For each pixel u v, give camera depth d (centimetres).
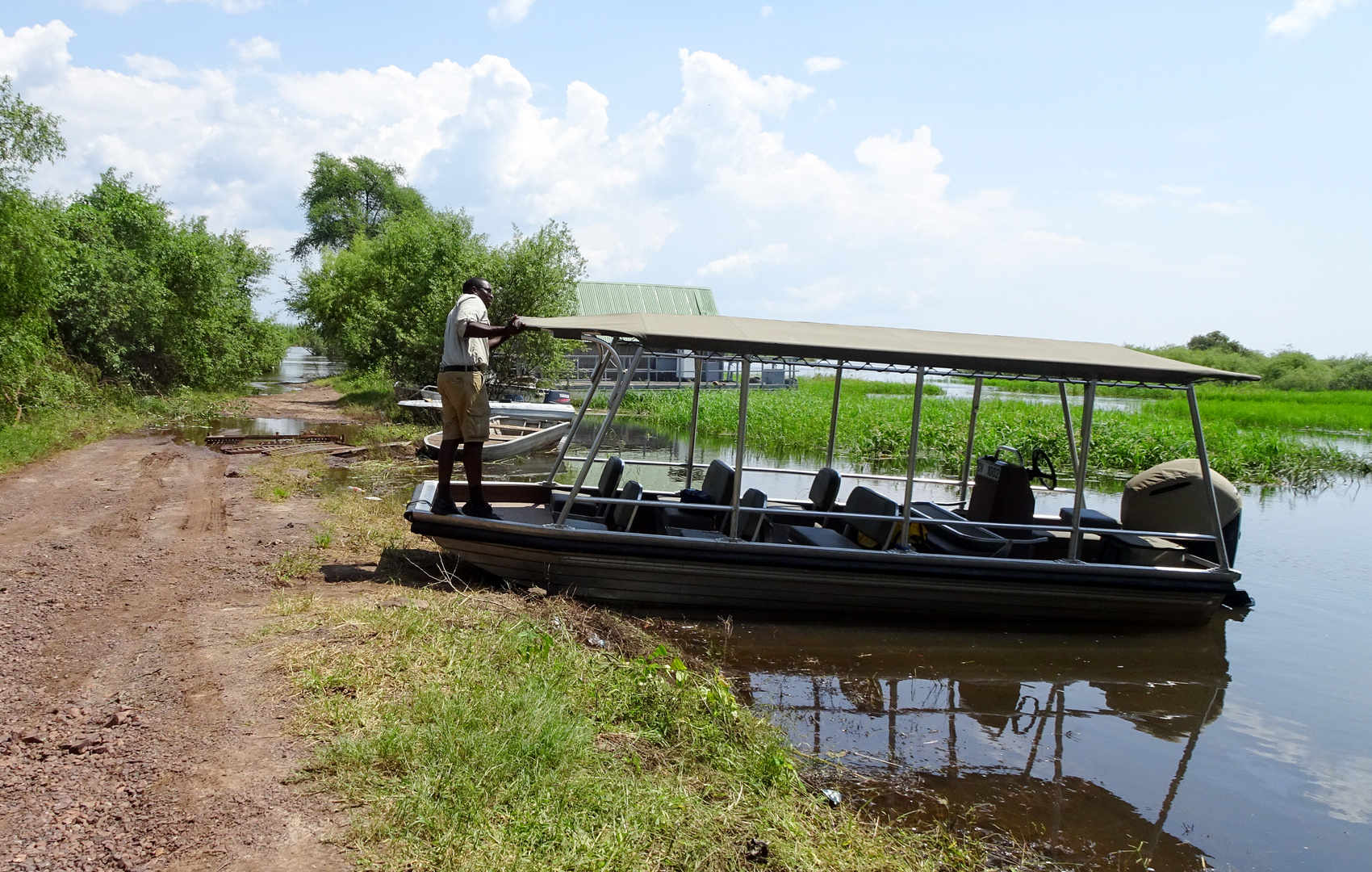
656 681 459
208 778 330
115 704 396
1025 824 411
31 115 1310
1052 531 749
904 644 650
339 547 754
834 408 766
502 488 819
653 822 329
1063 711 552
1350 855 399
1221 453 1752
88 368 1920
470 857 289
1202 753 499
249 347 2809
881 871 339
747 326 669
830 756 464
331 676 424
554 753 362
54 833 291
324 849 290
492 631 511
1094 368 656
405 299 2433
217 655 459
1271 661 653
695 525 741
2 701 396
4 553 666
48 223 1416
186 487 1042
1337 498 1443
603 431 659
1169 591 690
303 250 5709
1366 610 783
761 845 331
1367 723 547
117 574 625
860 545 741
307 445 1541
